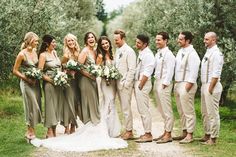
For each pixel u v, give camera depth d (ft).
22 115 46.73
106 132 32.19
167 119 31.81
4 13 43.45
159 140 31.73
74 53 33.60
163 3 75.66
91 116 32.53
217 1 45.29
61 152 29.12
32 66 32.07
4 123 41.37
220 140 32.99
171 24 58.08
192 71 30.83
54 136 33.32
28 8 47.55
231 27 46.06
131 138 33.14
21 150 29.71
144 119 32.04
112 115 33.27
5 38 44.04
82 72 32.65
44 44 32.83
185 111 31.40
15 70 31.53
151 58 31.78
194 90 31.24
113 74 32.12
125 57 32.45
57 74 31.89
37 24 48.75
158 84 32.01
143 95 31.96
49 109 32.71
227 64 43.73
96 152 28.96
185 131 32.71
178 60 31.68
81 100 33.06
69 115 33.81
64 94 33.60
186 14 47.62
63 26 56.44
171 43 54.54
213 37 30.32
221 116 48.73
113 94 33.40
